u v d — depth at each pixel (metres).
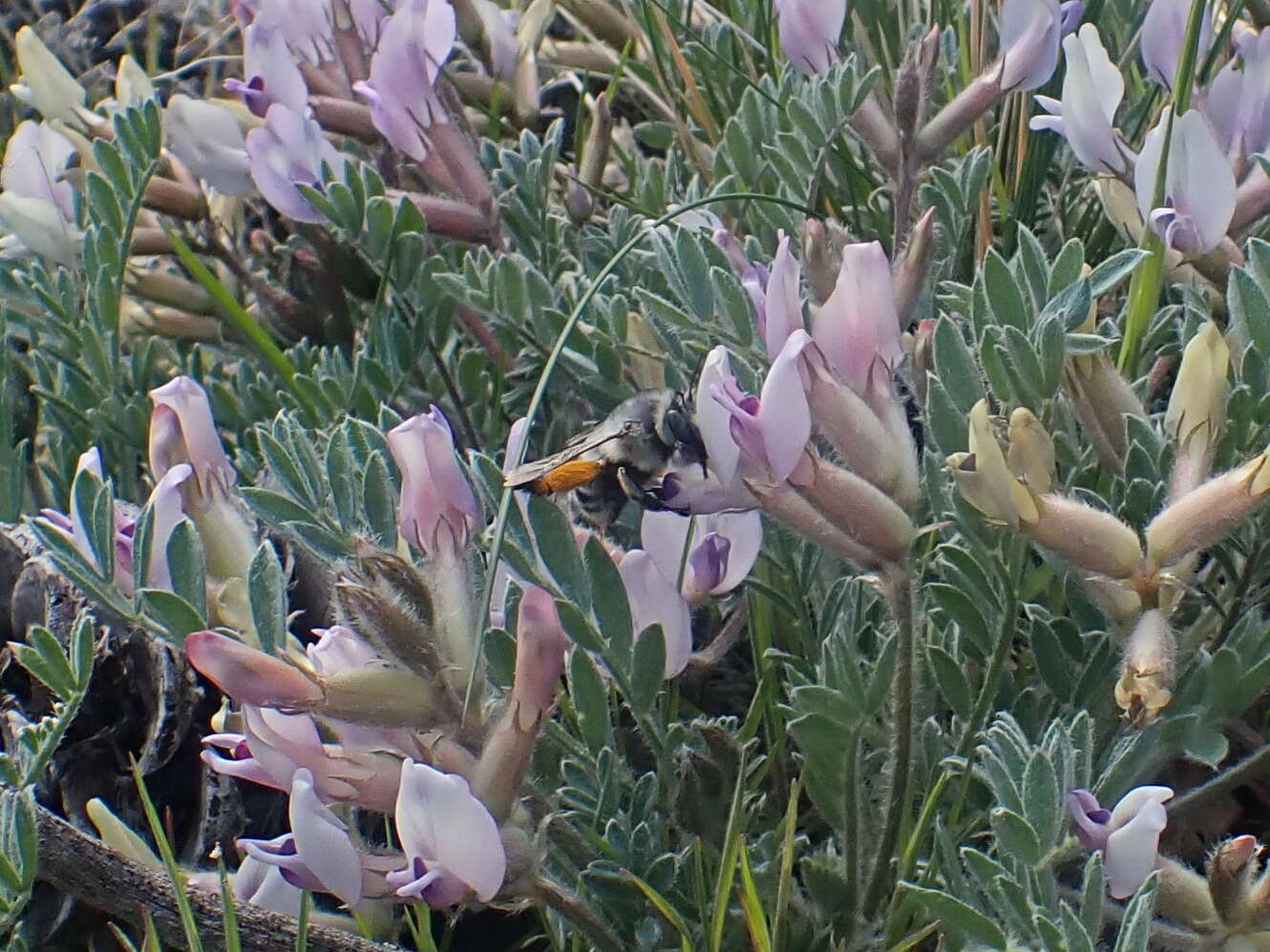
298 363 0.23
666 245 0.20
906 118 0.21
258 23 0.22
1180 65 0.20
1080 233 0.24
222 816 0.19
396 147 0.23
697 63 0.27
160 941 0.17
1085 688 0.18
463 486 0.17
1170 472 0.18
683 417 0.17
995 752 0.17
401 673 0.16
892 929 0.17
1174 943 0.16
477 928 0.19
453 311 0.23
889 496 0.17
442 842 0.15
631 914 0.17
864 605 0.19
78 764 0.19
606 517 0.18
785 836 0.18
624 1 0.29
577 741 0.18
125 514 0.19
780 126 0.23
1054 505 0.16
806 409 0.16
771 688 0.19
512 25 0.27
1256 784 0.19
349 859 0.16
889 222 0.24
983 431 0.16
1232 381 0.18
